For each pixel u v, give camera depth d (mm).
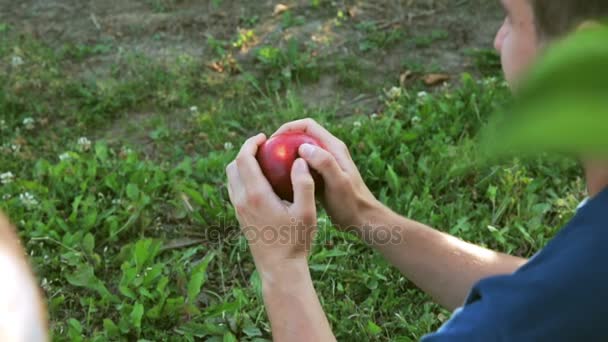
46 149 3482
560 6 778
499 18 4352
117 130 3645
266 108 3744
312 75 3928
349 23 4348
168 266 2783
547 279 823
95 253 2861
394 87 3766
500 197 3039
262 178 1428
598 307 800
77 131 3602
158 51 4199
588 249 815
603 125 249
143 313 2506
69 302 2645
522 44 911
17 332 536
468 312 883
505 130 262
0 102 3719
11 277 580
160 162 3420
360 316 2514
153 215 3035
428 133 3408
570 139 251
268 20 4410
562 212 2936
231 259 2814
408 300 2609
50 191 3121
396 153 3312
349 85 3891
